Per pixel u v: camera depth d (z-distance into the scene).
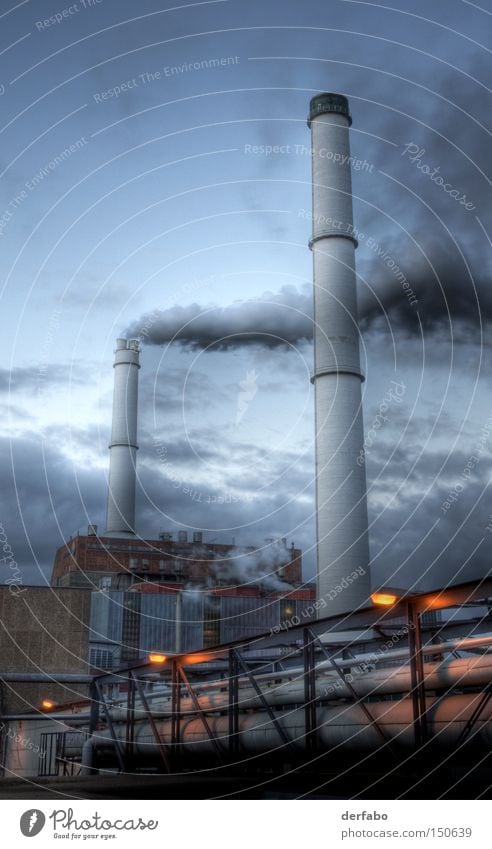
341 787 28.05
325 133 86.44
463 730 23.67
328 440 78.12
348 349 80.19
